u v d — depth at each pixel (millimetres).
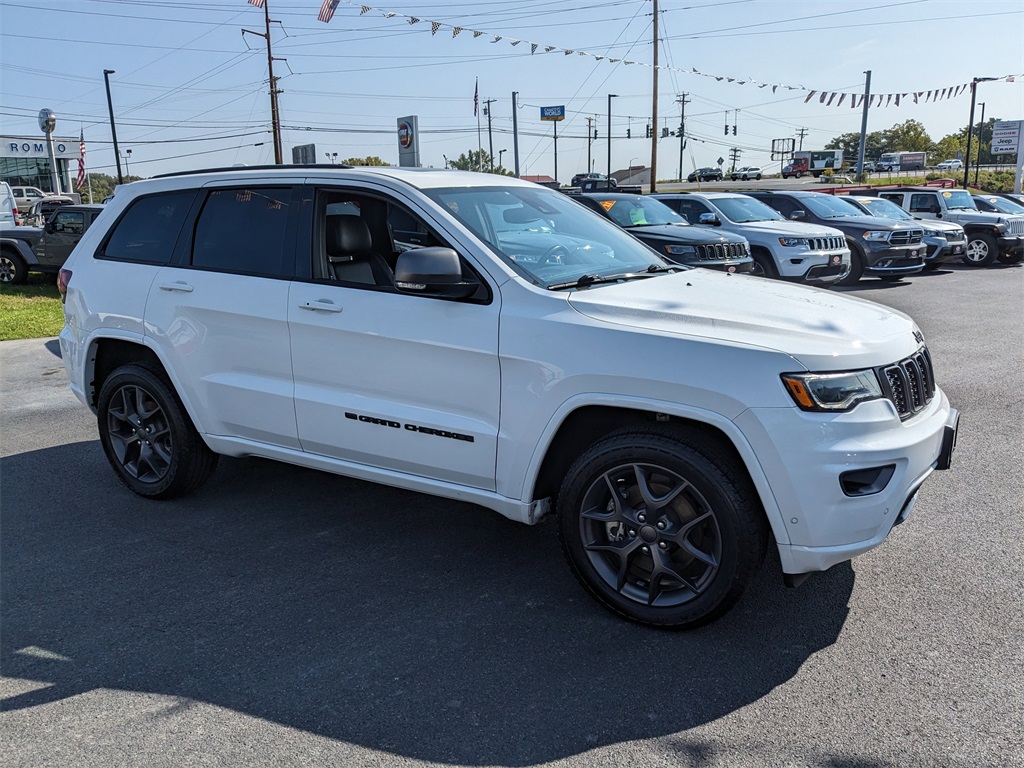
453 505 4906
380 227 4488
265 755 2697
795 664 3176
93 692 3061
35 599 3777
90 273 4973
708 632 3426
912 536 4320
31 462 5754
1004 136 37969
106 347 5062
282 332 4160
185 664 3236
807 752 2672
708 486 3195
